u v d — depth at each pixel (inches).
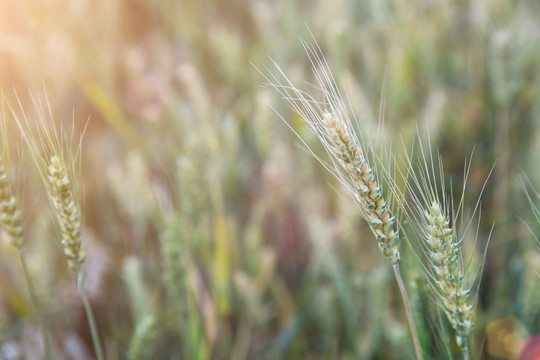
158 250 34.1
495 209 37.0
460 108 41.6
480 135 40.9
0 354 29.5
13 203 23.3
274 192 33.6
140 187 31.6
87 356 33.2
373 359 30.6
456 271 21.3
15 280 31.0
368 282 30.3
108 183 37.4
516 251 33.8
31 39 42.4
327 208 35.9
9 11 44.2
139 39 53.6
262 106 34.4
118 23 51.4
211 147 31.6
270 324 35.1
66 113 42.0
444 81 44.9
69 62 40.8
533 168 34.7
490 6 40.4
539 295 28.1
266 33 46.8
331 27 41.1
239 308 34.1
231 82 46.0
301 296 33.9
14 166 34.1
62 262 32.8
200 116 33.6
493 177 39.0
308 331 34.5
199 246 31.3
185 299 28.9
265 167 35.0
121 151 41.9
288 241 36.8
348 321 30.3
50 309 30.9
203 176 31.0
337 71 40.8
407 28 42.2
